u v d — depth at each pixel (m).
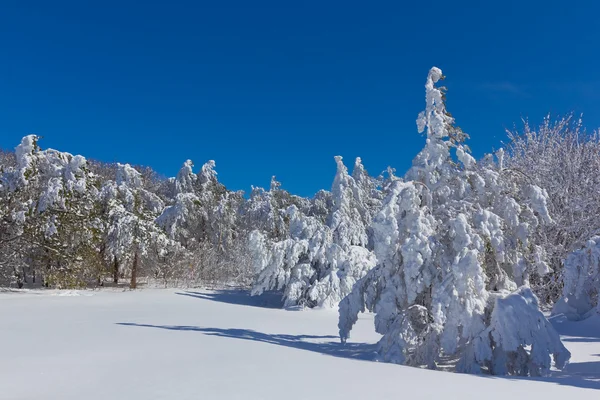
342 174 26.28
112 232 30.66
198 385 5.73
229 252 37.25
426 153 10.94
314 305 23.05
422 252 9.76
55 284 27.00
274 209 36.72
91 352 8.42
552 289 22.53
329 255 23.70
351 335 13.62
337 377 6.43
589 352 10.68
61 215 26.80
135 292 27.06
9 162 37.97
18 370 6.67
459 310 8.99
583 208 22.62
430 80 10.80
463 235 9.41
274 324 15.40
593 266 14.78
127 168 36.72
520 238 9.97
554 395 5.62
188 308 19.62
